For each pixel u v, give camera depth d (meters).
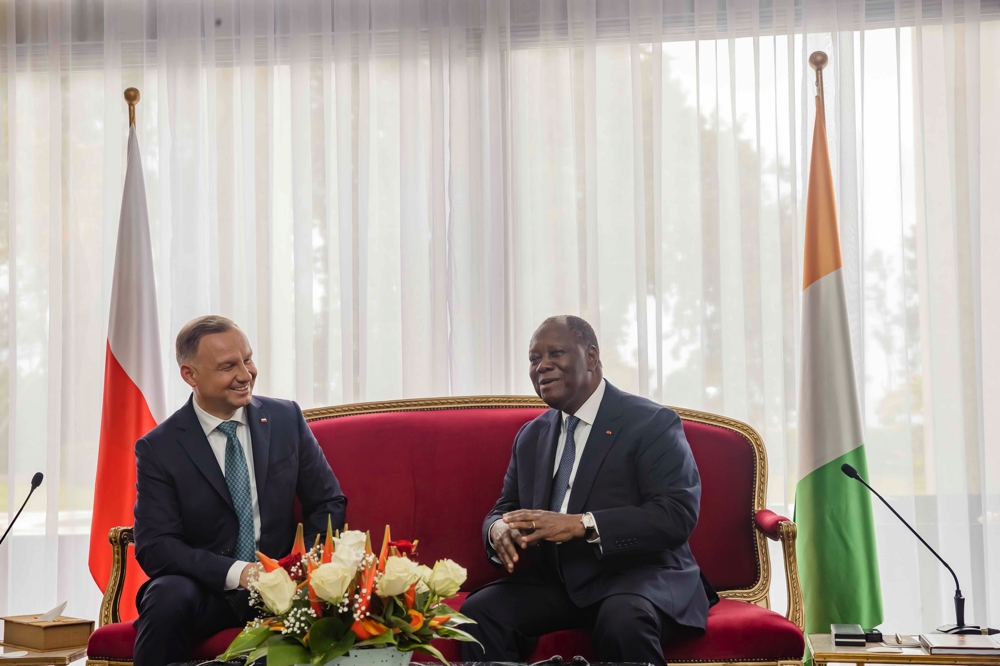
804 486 3.33
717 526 3.05
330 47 4.03
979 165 3.70
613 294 3.87
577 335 2.80
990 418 3.66
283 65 4.07
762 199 3.81
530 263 3.91
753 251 3.77
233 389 2.82
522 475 2.86
